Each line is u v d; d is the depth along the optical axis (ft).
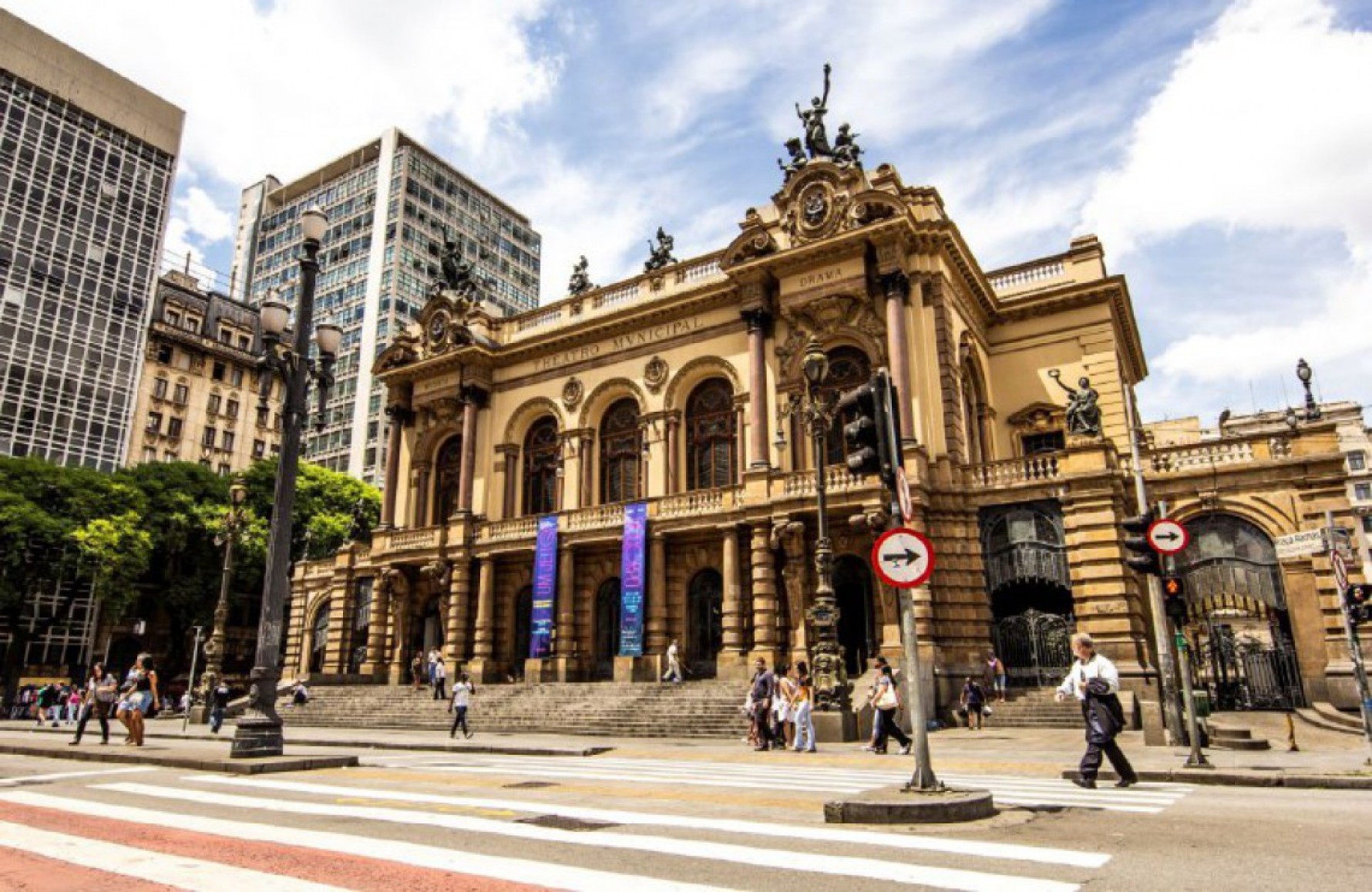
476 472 142.10
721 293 123.03
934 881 19.79
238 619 225.76
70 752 55.47
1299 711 85.40
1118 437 112.06
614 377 133.08
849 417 110.32
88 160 223.10
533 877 20.29
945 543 99.25
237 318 265.95
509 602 134.00
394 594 144.05
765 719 68.85
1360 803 33.78
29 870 21.08
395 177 326.24
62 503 174.40
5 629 188.14
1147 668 88.63
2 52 209.87
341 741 77.15
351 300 315.58
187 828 27.25
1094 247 121.49
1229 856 22.91
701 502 114.73
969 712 84.58
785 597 107.76
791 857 22.50
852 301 110.11
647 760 58.65
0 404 196.44
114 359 219.41
